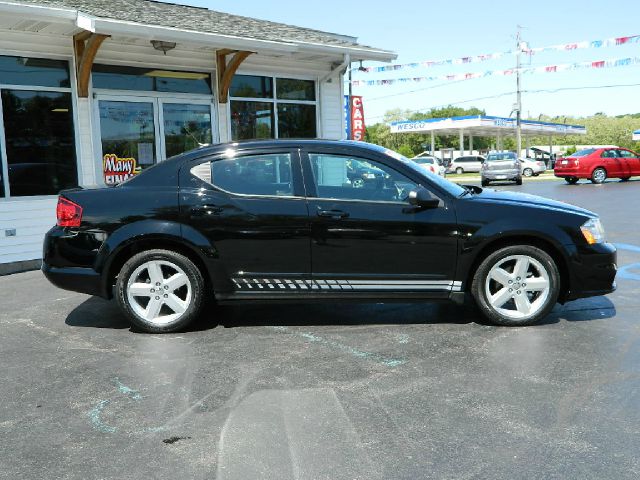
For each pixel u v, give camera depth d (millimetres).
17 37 8203
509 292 4938
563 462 2797
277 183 4988
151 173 5094
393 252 4859
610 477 2662
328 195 4938
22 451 3023
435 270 4887
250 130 10992
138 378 3988
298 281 4926
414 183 4957
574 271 4879
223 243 4902
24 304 6238
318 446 2992
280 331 5012
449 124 49062
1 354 4562
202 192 4965
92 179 9070
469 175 45531
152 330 5012
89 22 7566
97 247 4945
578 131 60875
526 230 4805
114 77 9312
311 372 4016
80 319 5562
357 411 3387
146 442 3084
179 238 4891
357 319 5328
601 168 24625
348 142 5164
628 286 6383
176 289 5027
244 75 10805
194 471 2785
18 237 8352
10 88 8250
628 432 3074
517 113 45062
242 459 2881
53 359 4418
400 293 4918
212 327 5188
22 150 8406
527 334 4754
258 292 4965
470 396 3559
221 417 3352
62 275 5016
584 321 5090
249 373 4023
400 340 4672
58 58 8648
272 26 11820
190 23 9266
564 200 16672
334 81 12078
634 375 3838
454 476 2697
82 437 3158
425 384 3758
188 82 10117
